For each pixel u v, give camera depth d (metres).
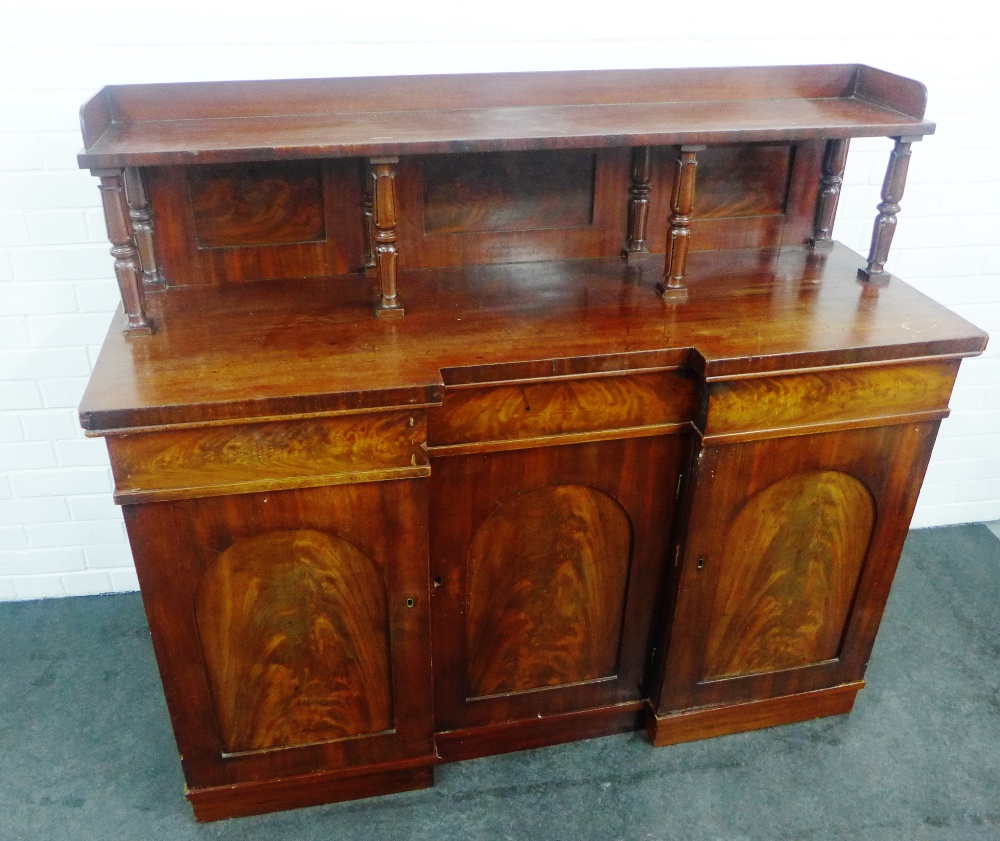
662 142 1.63
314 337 1.62
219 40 1.88
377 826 1.83
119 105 1.68
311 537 1.56
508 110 1.82
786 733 2.07
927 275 2.42
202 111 1.73
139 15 1.83
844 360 1.61
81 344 2.12
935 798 1.90
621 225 1.98
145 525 1.47
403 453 1.51
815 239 2.07
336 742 1.80
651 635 1.92
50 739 2.01
